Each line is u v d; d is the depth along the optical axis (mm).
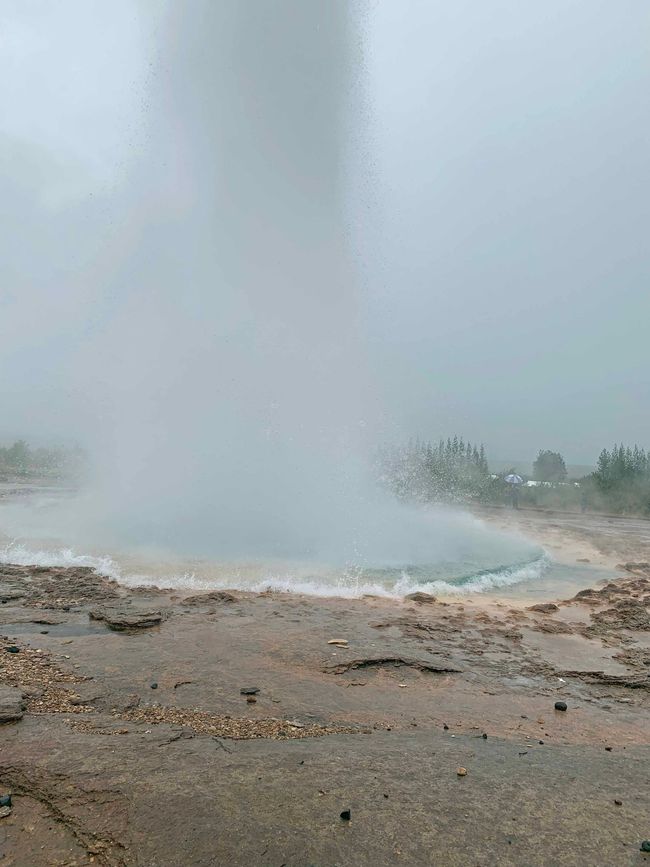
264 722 4094
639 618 7629
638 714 4652
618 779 3553
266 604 7262
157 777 3240
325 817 2973
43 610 6504
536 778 3512
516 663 5723
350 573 9203
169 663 5062
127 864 2578
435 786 3348
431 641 6203
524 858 2762
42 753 3430
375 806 3102
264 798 3102
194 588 7852
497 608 7953
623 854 2830
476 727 4258
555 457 39938
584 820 3088
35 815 2889
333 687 4824
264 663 5219
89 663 4977
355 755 3676
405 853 2748
